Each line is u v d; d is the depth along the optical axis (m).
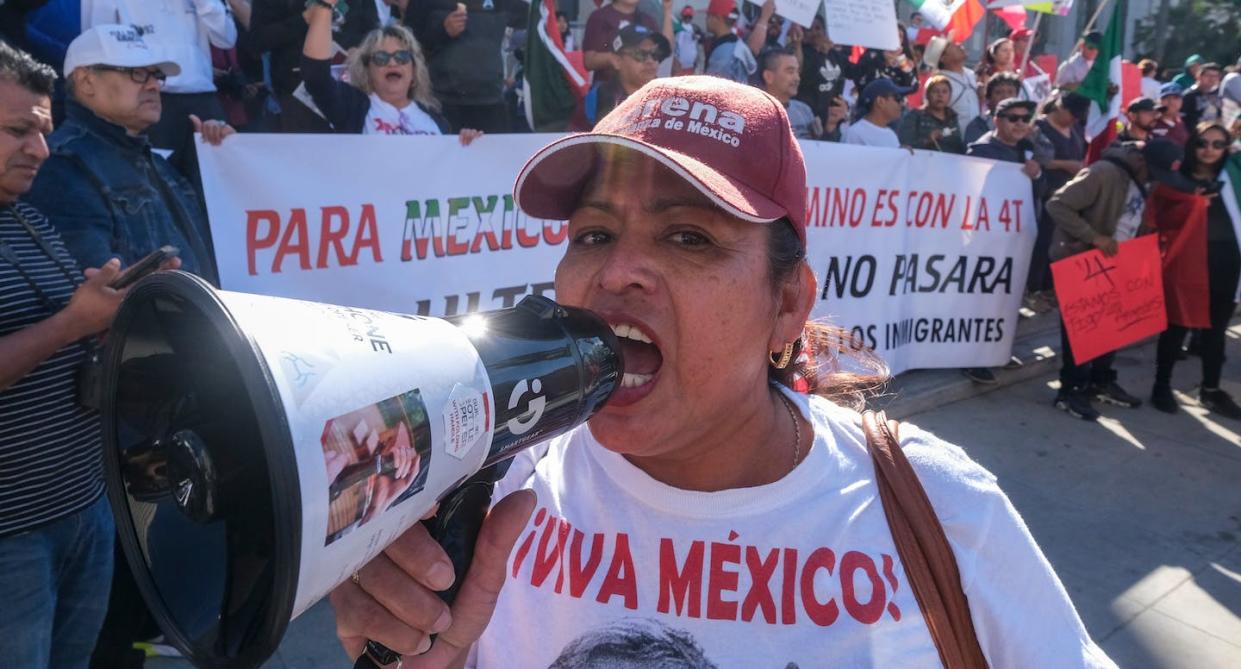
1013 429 5.42
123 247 2.40
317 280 3.21
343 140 3.18
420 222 3.40
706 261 1.00
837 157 4.83
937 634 1.02
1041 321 7.43
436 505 0.84
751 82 6.24
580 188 1.13
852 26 5.89
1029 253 5.88
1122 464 5.00
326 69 3.62
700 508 1.07
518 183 1.09
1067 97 7.13
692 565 1.05
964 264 5.61
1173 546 4.11
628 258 1.00
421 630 0.83
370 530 0.63
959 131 6.83
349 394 0.60
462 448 0.70
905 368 5.58
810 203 4.79
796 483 1.08
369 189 3.26
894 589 1.03
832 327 1.51
